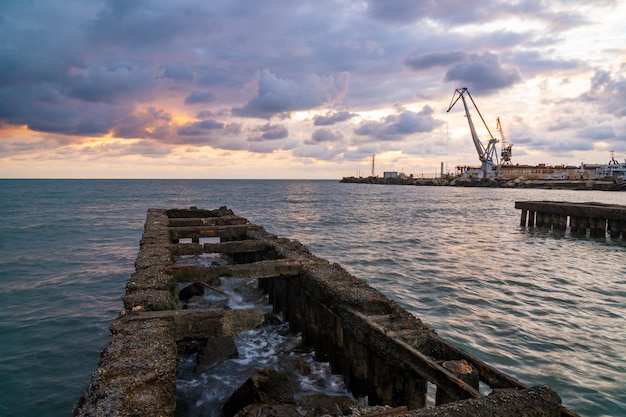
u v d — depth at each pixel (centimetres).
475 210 4853
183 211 2047
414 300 1166
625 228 2417
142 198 7356
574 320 1003
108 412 349
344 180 19238
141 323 551
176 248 1091
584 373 736
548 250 2100
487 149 11762
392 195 8569
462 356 471
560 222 2805
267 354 803
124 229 3052
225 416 591
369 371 573
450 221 3631
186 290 1197
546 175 11450
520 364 768
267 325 945
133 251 2119
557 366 762
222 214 2033
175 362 449
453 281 1393
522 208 3122
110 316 1112
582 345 853
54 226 3209
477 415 312
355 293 657
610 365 766
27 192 9638
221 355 769
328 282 729
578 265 1705
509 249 2122
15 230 2952
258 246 1151
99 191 10306
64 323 1055
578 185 9050
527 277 1461
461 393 389
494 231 2906
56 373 800
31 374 793
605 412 621
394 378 513
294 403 569
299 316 872
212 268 840
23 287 1399
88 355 877
